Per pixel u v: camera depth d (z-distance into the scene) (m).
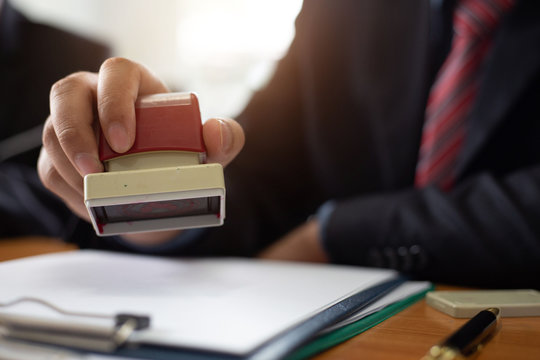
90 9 1.95
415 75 0.84
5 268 0.52
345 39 0.95
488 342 0.33
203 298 0.39
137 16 1.96
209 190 0.35
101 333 0.27
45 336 0.28
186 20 1.94
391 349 0.31
